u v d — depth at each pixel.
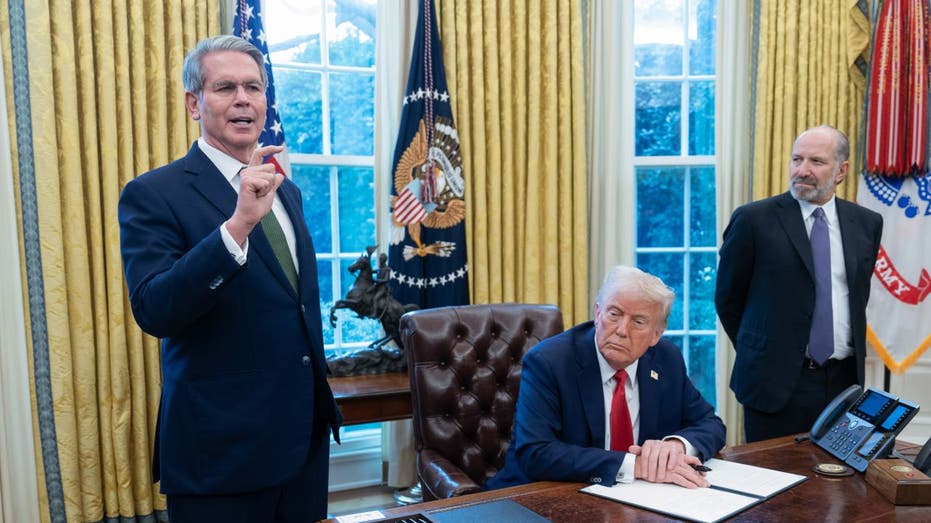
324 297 3.60
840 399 1.85
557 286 3.53
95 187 2.76
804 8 3.47
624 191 3.82
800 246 2.47
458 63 3.37
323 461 1.73
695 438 1.69
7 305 2.68
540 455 1.61
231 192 1.59
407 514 1.38
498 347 2.30
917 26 3.41
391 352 3.09
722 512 1.35
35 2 2.63
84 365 2.76
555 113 3.46
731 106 3.64
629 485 1.52
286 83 3.45
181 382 1.50
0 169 2.63
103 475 2.83
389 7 3.44
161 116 2.86
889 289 3.53
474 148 3.40
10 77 2.62
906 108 3.44
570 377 1.75
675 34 3.85
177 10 2.87
